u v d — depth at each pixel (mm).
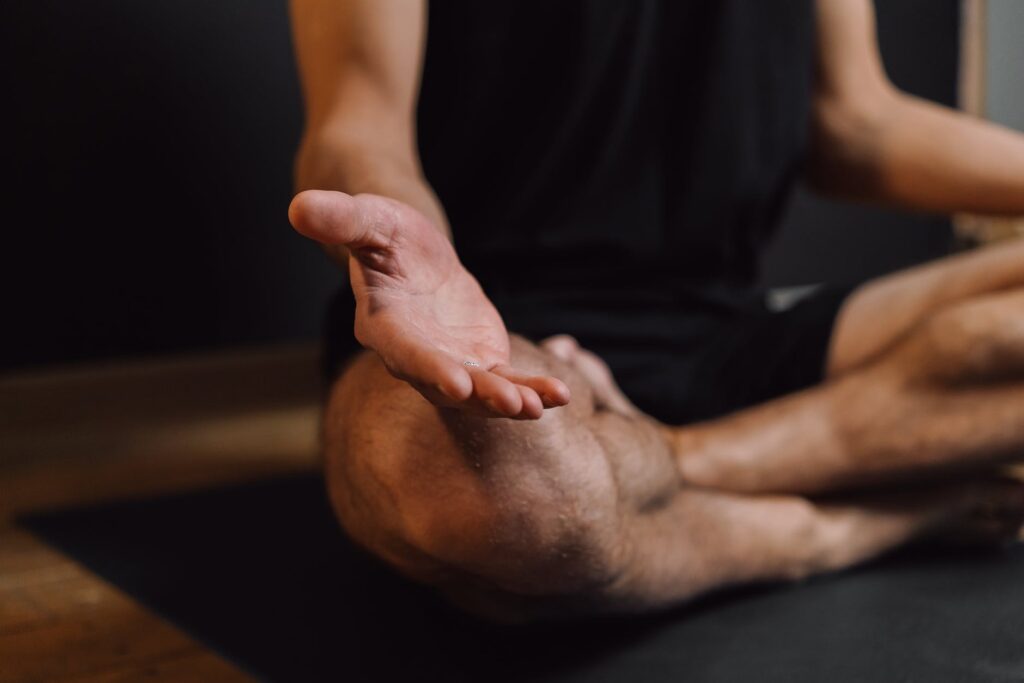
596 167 1302
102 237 1815
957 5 2650
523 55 1297
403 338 625
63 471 1752
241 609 1111
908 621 1017
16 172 1727
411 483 804
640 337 1287
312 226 628
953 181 1488
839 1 1553
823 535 1128
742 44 1366
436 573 892
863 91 1564
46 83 1734
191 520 1458
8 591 1183
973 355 1086
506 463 786
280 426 2074
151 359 2402
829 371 1302
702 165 1354
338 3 1158
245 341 1978
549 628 1026
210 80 1877
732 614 1051
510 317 1237
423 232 709
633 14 1296
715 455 1099
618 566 881
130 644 1021
